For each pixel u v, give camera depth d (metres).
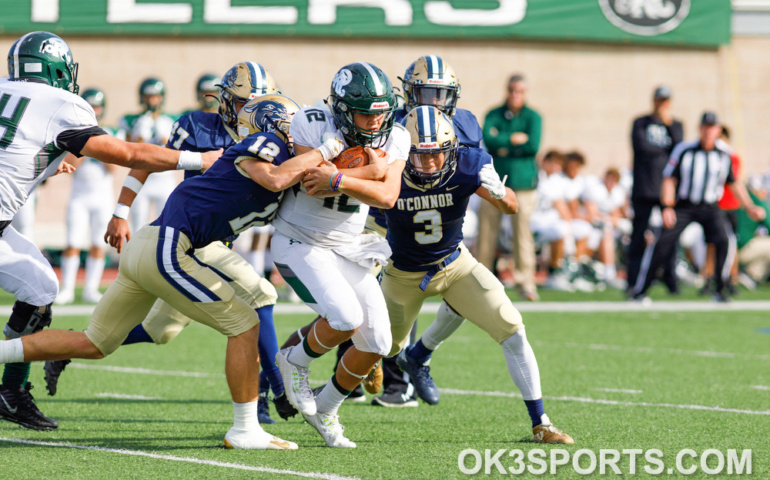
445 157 13.43
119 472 11.37
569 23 53.53
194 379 19.61
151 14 51.16
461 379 20.09
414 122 13.30
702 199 36.34
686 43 54.62
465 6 52.81
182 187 12.62
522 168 35.75
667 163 36.69
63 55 13.10
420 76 16.44
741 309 35.56
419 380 16.78
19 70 12.92
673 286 41.47
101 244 33.44
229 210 12.46
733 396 17.97
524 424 15.23
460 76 53.44
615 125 54.84
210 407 16.50
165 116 30.11
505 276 43.31
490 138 35.44
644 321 31.30
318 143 12.31
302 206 12.69
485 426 15.05
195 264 12.55
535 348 24.91
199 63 51.88
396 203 13.95
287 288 38.12
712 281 41.75
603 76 54.62
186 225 12.43
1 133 12.48
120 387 18.48
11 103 12.55
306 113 12.47
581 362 22.52
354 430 14.66
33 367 20.92
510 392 18.53
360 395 17.66
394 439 13.88
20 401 13.81
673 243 36.28
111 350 13.09
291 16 51.81
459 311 14.48
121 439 13.51
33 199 32.75
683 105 55.22
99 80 51.25
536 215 42.72
